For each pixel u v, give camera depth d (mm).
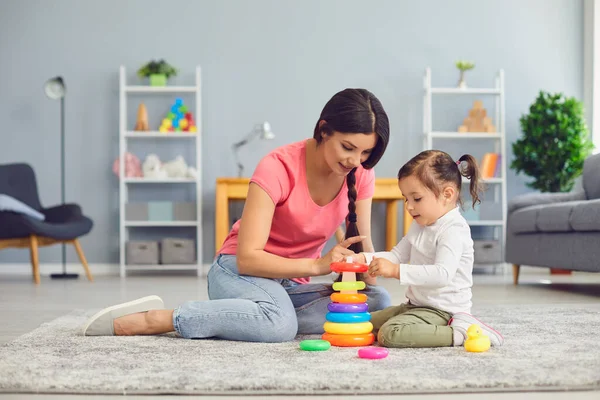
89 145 5895
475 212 5676
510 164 5941
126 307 2104
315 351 1818
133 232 5863
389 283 4773
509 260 4793
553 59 6074
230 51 5945
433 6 6023
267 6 5969
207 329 1998
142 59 5918
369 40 6008
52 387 1432
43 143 5883
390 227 5742
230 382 1440
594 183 4633
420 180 1956
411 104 6012
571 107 5465
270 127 5965
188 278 5301
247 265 1980
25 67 5879
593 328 2303
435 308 1975
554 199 4766
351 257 1965
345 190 2076
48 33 5891
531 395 1396
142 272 5875
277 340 1987
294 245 2127
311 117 5973
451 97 6020
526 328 2305
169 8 5930
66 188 5879
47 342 1977
